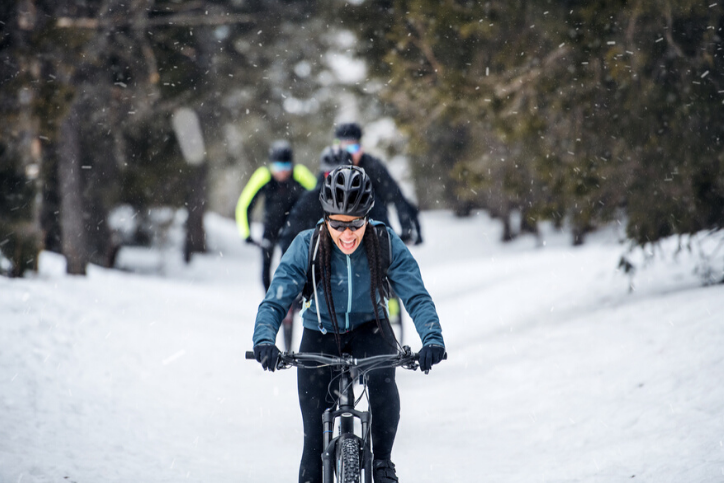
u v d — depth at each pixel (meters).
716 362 10.99
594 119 16.92
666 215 16.42
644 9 15.63
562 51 17.30
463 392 13.20
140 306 21.55
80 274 26.53
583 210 17.92
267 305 6.38
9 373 11.73
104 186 36.34
